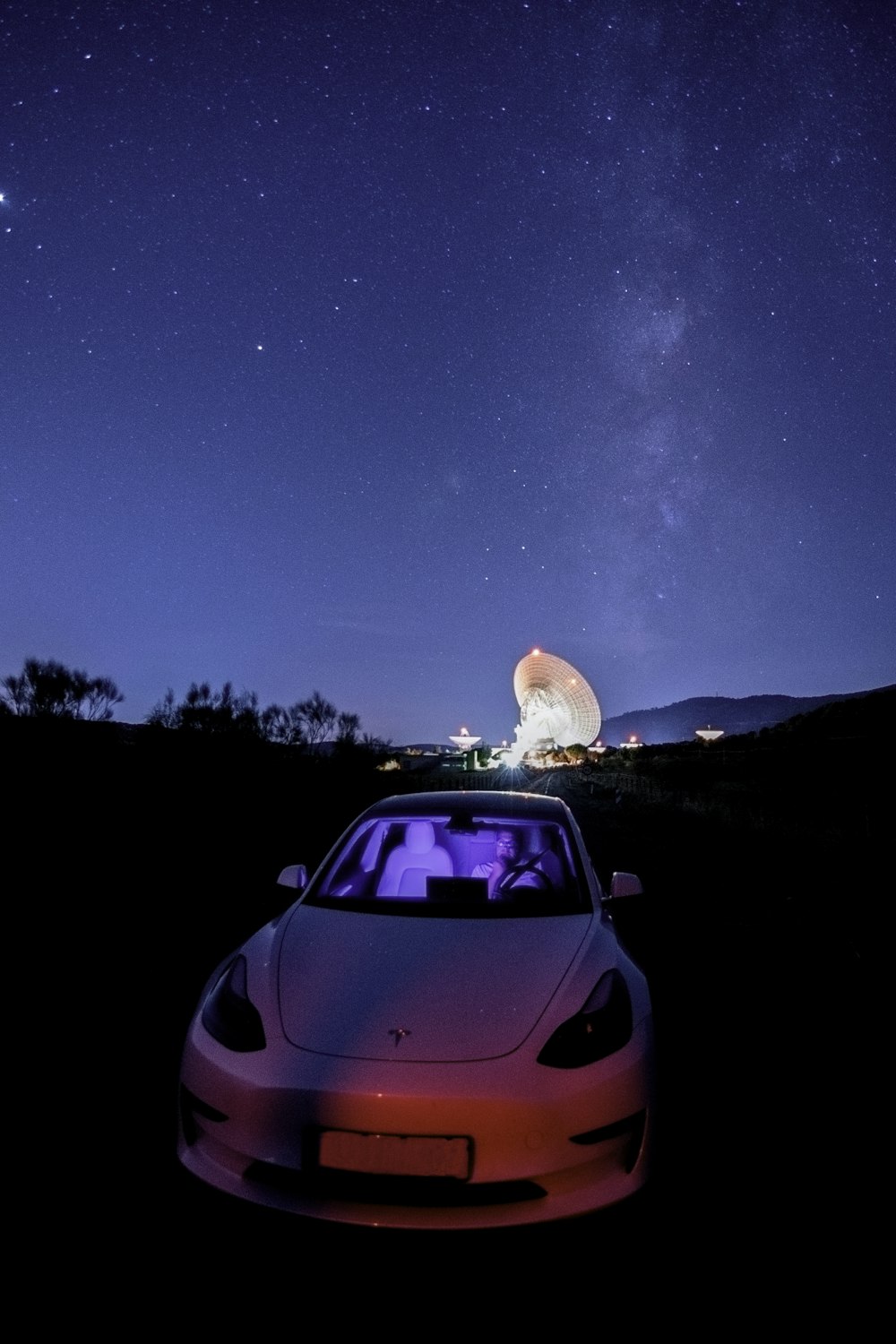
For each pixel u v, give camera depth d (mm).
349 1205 2123
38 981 4598
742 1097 3434
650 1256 2287
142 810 11141
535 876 3635
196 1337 1905
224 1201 2215
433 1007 2441
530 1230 2076
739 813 15797
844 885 8570
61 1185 2561
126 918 6082
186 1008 4281
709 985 5113
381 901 3268
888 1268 2252
